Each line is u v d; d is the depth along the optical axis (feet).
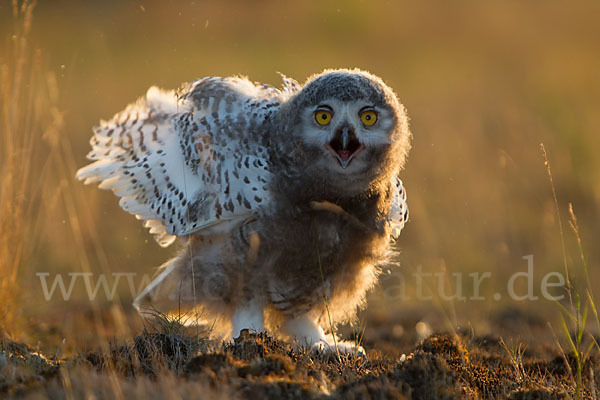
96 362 25.86
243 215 29.60
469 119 74.43
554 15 119.14
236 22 109.81
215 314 31.07
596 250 52.54
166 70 90.43
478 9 119.14
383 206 31.12
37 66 38.11
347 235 29.96
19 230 34.47
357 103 28.91
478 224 57.06
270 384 22.53
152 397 21.75
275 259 29.60
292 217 29.35
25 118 40.24
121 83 85.20
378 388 23.06
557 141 69.67
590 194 61.82
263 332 28.32
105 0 100.42
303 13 116.26
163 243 34.35
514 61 102.58
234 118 31.07
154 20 100.68
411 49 108.88
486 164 65.98
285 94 33.09
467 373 27.63
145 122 33.96
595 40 107.76
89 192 58.29
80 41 97.09
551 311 45.50
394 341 38.58
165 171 32.53
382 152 29.48
